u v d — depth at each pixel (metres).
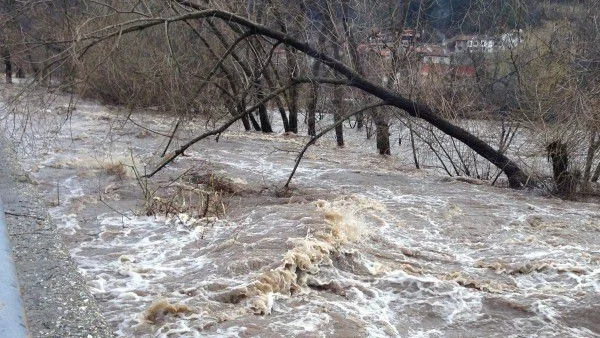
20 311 2.33
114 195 9.90
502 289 6.23
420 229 8.63
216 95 16.67
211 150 15.77
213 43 17.14
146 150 15.12
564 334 5.25
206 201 8.78
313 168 13.89
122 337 4.70
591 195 12.12
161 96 17.11
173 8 12.63
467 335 5.24
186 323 4.90
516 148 13.70
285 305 5.47
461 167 15.54
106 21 13.88
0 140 12.84
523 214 9.84
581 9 14.53
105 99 21.03
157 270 6.34
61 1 13.49
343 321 5.16
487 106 14.55
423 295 5.96
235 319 5.03
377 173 13.50
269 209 8.42
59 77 11.95
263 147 17.22
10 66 15.61
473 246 7.91
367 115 19.02
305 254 6.16
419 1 15.23
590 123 11.84
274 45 12.99
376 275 6.34
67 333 4.04
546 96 13.06
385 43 15.00
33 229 6.12
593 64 13.11
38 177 10.95
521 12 14.87
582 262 7.06
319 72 16.42
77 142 15.60
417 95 13.77
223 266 6.15
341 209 8.41
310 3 14.95
